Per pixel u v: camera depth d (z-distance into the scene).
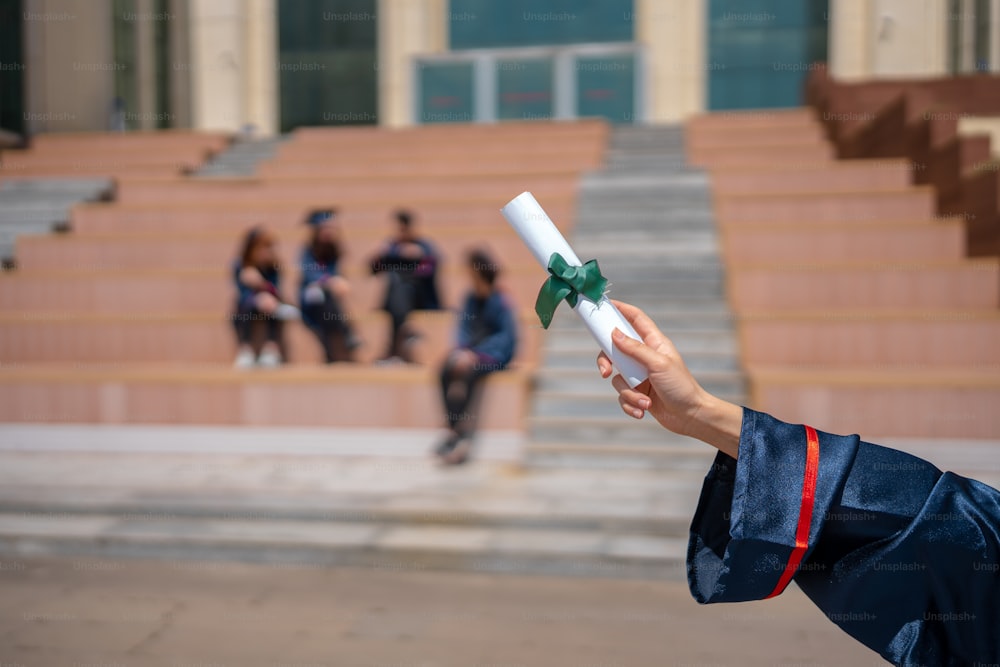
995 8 15.27
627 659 3.63
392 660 3.64
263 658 3.67
